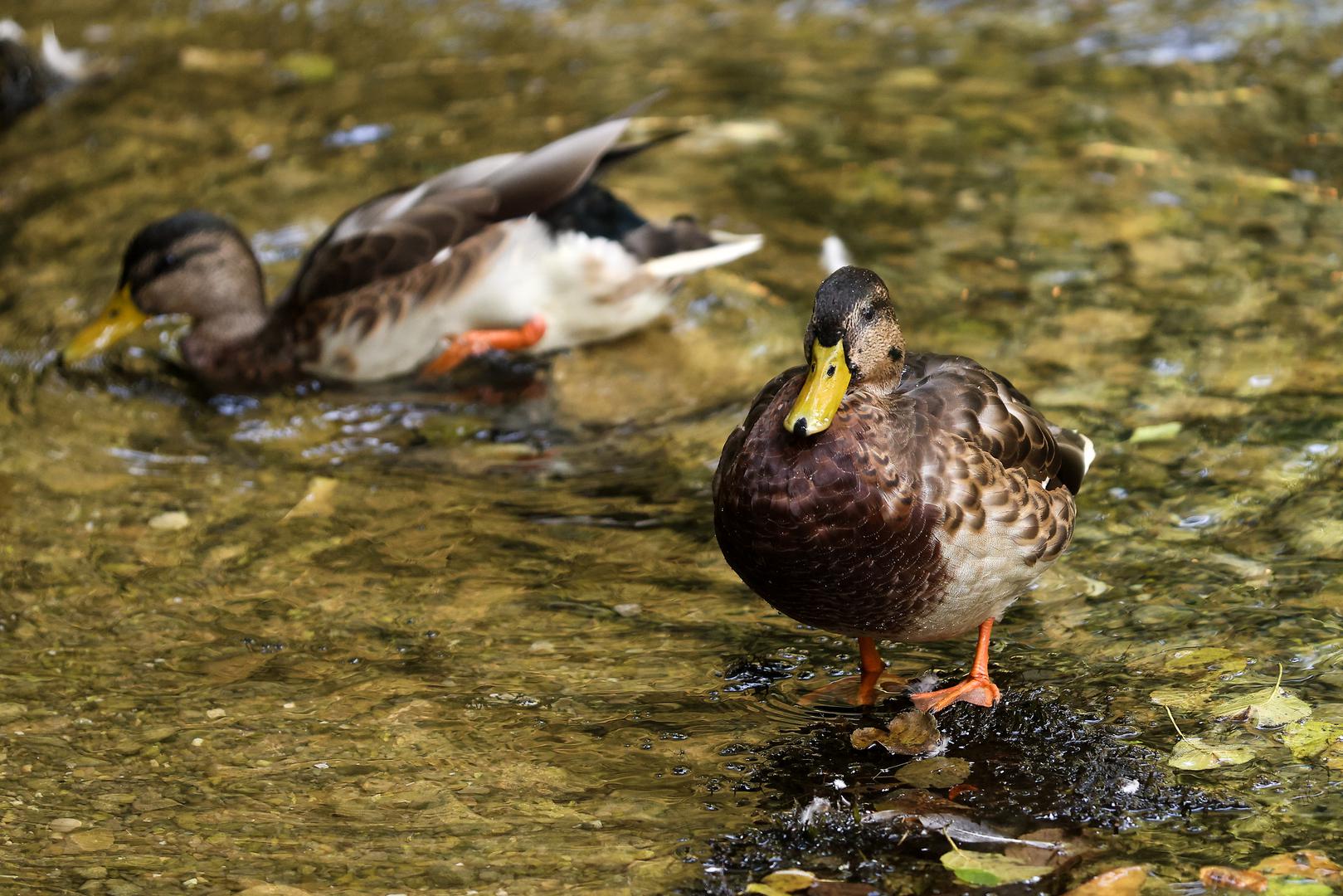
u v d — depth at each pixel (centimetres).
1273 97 1563
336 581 918
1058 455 804
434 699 798
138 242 1218
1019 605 858
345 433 1121
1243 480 960
